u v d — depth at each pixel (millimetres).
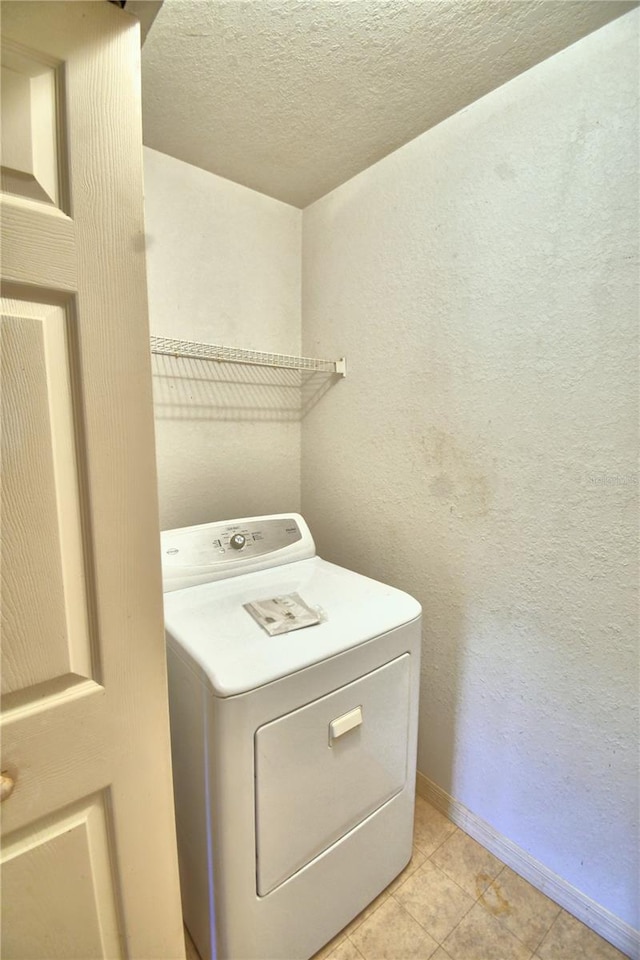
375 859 1241
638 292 1007
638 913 1121
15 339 563
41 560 612
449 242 1376
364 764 1157
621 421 1057
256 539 1562
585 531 1141
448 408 1427
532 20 999
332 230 1809
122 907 748
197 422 1759
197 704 965
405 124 1380
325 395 1918
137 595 707
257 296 1856
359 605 1256
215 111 1321
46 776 643
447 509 1464
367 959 1137
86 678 673
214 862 963
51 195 569
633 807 1113
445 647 1512
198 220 1659
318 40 1058
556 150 1110
